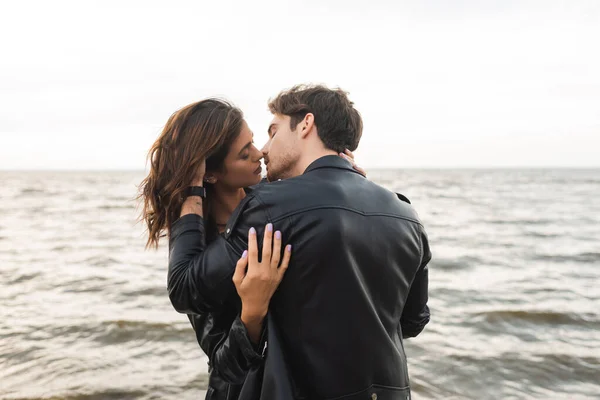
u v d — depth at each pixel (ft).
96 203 127.54
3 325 21.06
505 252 44.65
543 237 56.85
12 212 97.96
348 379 3.96
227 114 4.99
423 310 5.27
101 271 35.01
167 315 22.53
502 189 207.10
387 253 4.25
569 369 16.06
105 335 19.58
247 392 4.07
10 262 39.34
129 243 52.29
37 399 13.76
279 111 4.98
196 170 4.91
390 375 4.21
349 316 3.94
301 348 3.99
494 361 16.66
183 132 4.90
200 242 4.59
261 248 3.97
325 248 3.88
